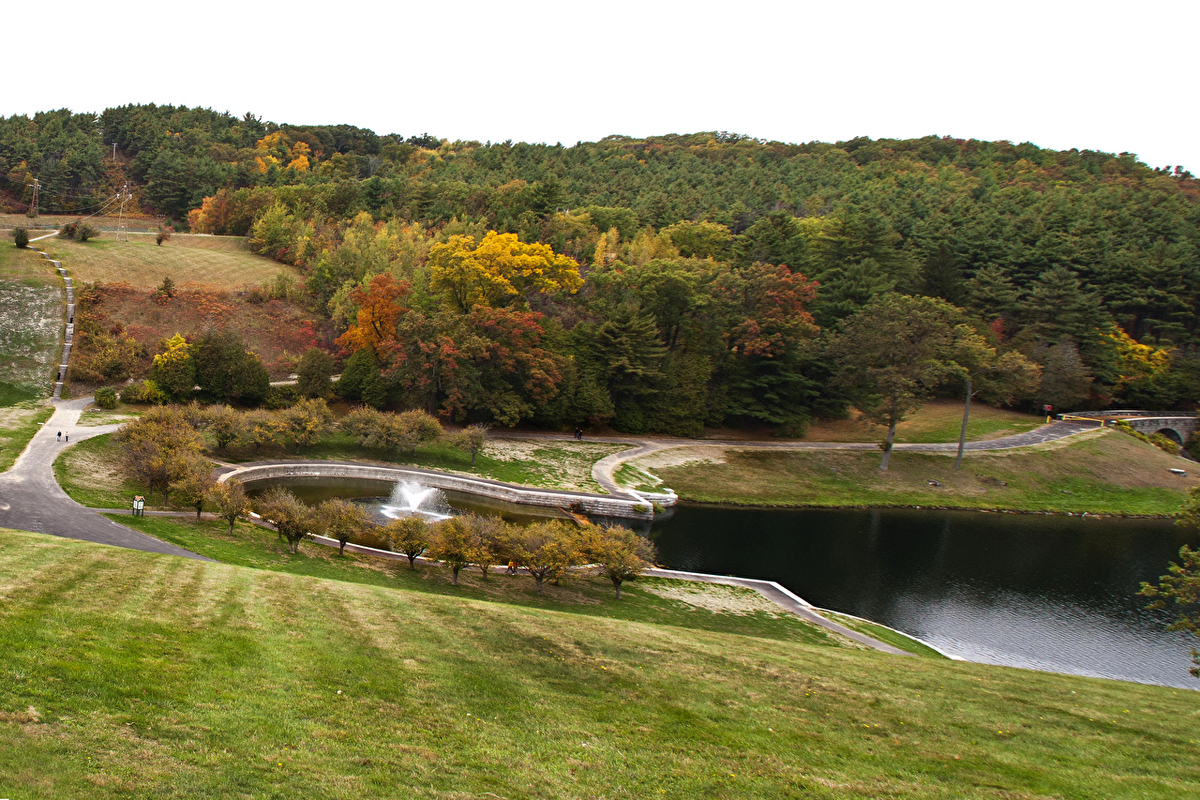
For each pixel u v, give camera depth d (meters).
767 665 21.45
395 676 16.91
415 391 70.31
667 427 80.62
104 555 24.91
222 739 12.42
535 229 109.75
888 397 76.31
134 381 67.19
